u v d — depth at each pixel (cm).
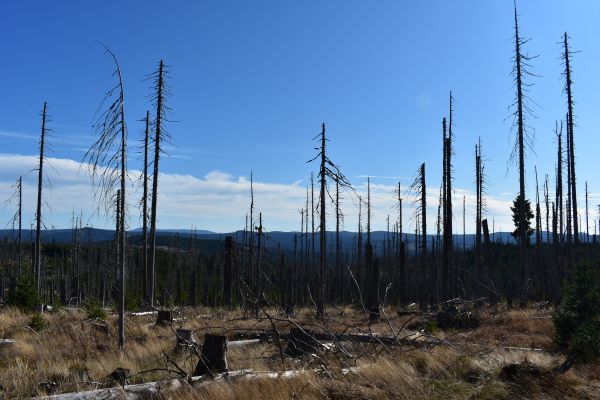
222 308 2806
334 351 1101
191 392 775
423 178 3359
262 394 760
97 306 2084
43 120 3275
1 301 2772
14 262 5362
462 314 1966
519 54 2653
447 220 3278
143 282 3119
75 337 1565
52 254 7056
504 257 6197
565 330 1248
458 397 717
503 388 746
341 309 3173
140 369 1134
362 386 789
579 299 1259
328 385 792
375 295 2775
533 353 1106
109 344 1477
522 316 1977
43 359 1224
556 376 784
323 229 2720
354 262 5081
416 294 4197
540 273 3953
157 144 2906
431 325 1798
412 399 714
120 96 1225
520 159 2658
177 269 5678
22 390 877
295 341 1238
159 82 2811
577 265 1323
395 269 5422
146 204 2991
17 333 1633
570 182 3083
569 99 2878
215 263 5297
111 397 766
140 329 1850
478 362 909
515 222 5156
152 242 2997
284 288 3834
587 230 5144
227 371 915
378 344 1295
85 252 6300
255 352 1306
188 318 2319
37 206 3278
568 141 2922
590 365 909
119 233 1277
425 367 912
